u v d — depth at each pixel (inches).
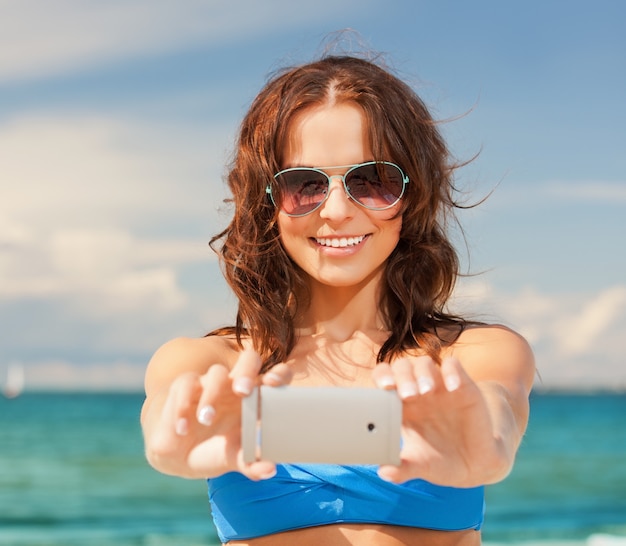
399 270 100.7
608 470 1047.6
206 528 701.3
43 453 1131.9
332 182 90.7
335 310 102.4
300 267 101.7
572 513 813.2
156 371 93.2
